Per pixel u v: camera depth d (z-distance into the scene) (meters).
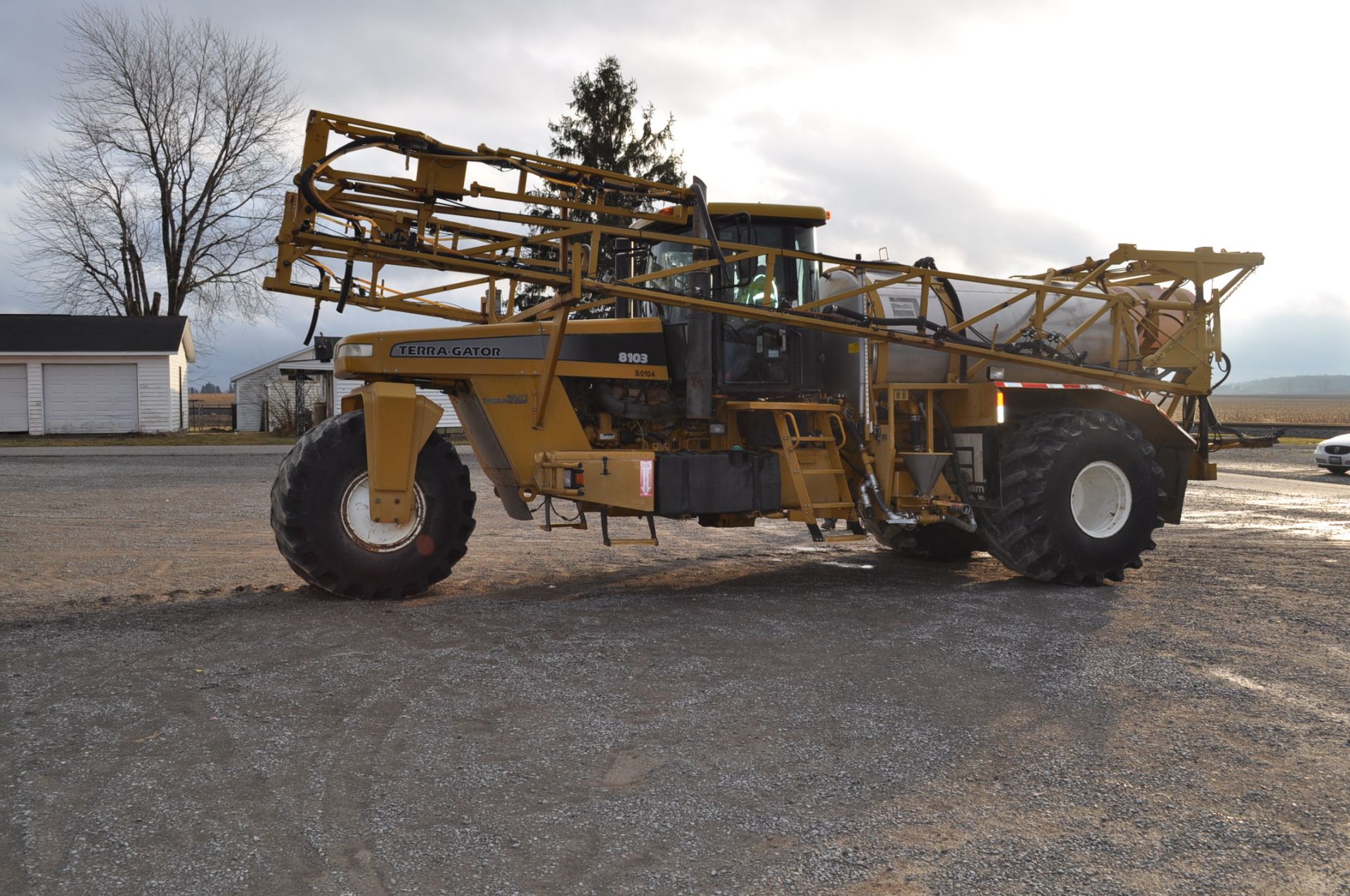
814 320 6.69
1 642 4.95
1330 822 3.00
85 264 36.72
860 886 2.58
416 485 6.30
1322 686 4.37
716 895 2.53
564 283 6.31
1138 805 3.10
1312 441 29.84
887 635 5.32
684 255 7.19
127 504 12.25
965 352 7.04
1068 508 6.90
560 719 3.84
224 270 37.78
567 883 2.57
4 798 3.04
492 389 6.63
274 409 31.19
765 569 7.91
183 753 3.43
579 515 6.87
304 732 3.66
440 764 3.37
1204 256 7.66
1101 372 7.49
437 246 6.30
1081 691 4.28
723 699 4.13
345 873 2.61
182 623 5.41
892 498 7.15
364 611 5.81
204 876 2.58
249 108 36.78
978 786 3.24
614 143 32.38
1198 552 8.74
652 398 7.15
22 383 30.03
